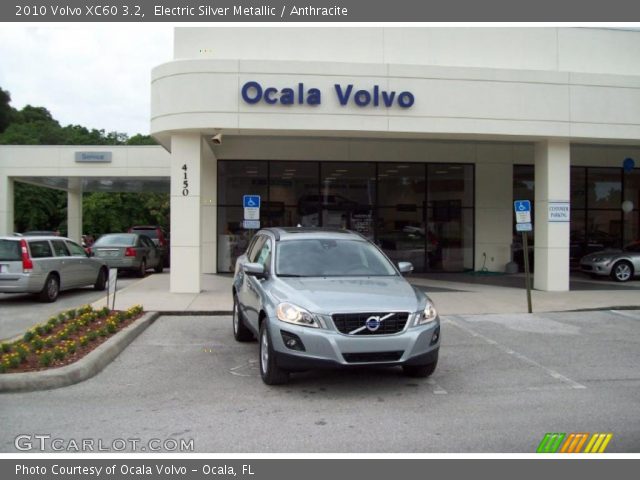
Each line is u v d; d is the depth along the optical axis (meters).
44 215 50.03
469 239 21.11
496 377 7.41
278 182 20.30
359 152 20.42
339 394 6.63
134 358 8.40
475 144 20.86
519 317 11.97
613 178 22.41
